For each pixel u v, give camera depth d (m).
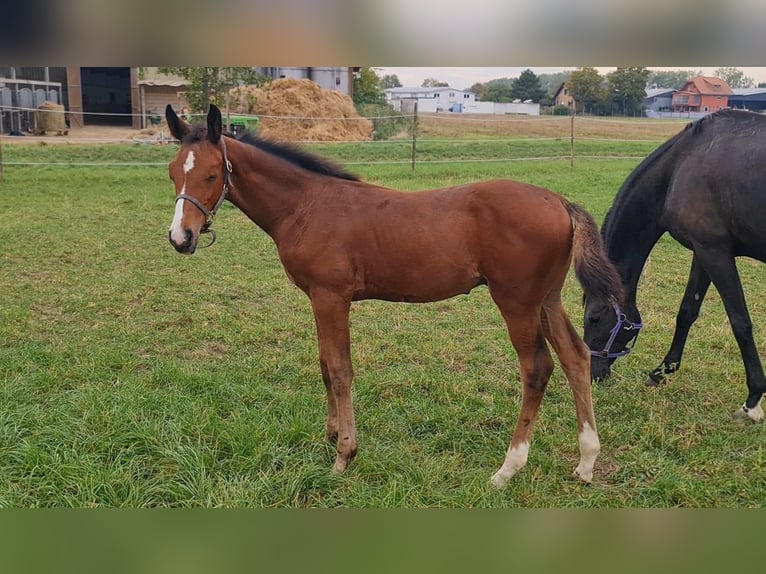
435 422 4.15
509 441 3.94
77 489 3.28
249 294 7.05
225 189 3.64
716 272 4.20
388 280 3.48
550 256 3.25
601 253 3.16
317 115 24.20
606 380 4.78
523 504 3.29
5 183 13.79
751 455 3.68
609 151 20.95
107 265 8.00
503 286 3.31
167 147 20.72
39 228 9.77
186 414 4.03
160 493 3.29
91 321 6.07
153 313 6.34
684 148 4.27
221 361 5.22
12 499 3.19
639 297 7.06
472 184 3.46
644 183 4.44
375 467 3.55
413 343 5.66
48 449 3.58
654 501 3.32
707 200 4.12
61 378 4.67
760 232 3.94
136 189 13.75
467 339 5.78
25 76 27.84
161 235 9.66
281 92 24.19
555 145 22.20
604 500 3.31
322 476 3.44
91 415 3.93
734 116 4.15
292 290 7.21
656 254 8.98
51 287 7.02
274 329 5.92
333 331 3.56
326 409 4.26
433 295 3.48
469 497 3.29
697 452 3.75
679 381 4.82
